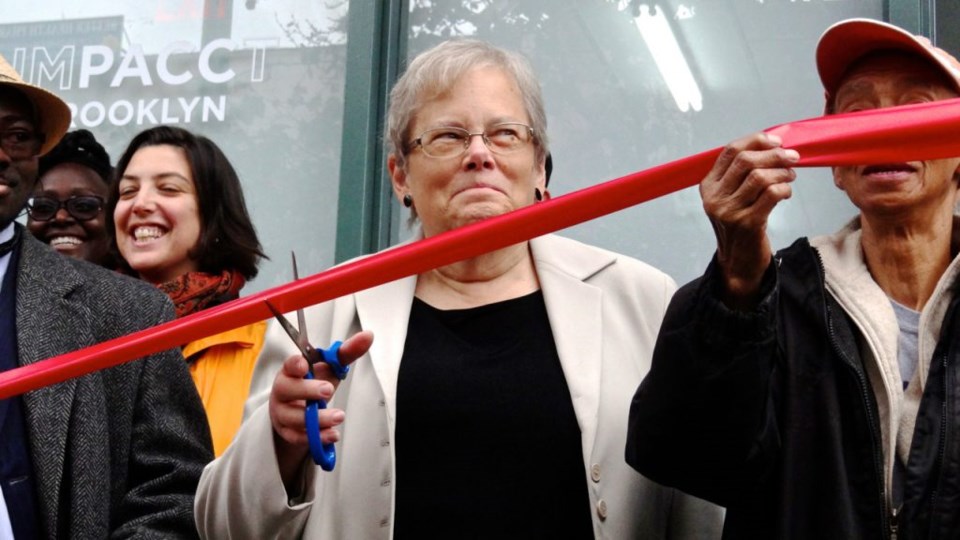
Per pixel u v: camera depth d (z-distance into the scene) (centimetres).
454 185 310
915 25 473
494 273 317
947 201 281
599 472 288
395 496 289
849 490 260
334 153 527
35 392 310
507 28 521
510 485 286
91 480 307
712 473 262
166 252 434
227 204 443
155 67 553
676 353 252
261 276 523
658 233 481
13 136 340
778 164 227
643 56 505
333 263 515
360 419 297
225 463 288
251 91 541
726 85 496
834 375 267
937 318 269
